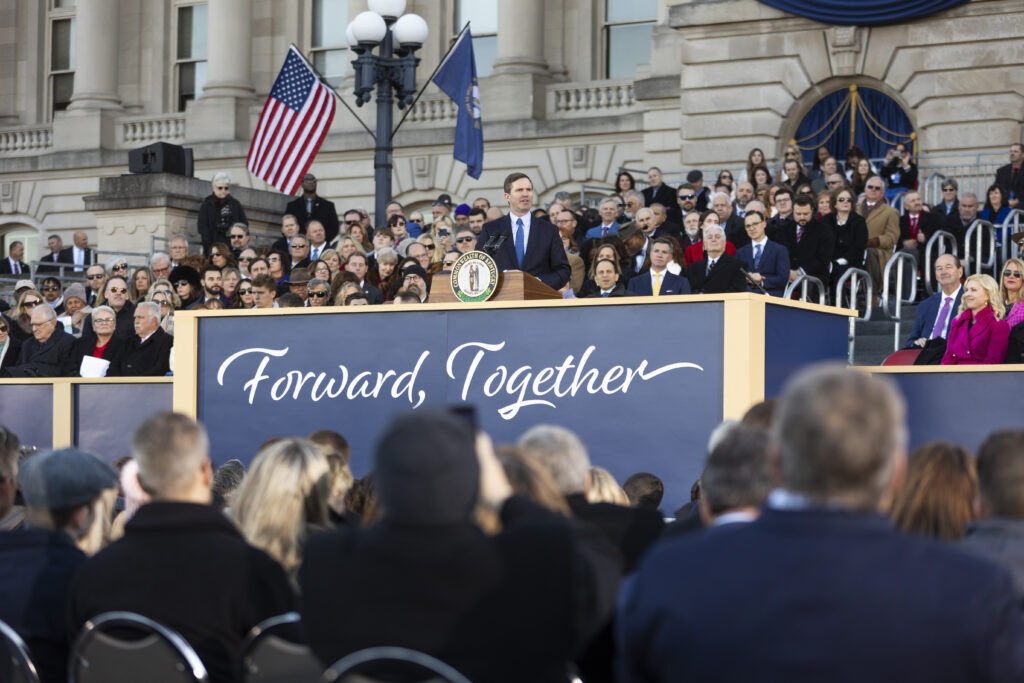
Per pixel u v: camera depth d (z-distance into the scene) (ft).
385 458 22.89
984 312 62.64
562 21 187.42
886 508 29.04
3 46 220.64
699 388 45.98
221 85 199.11
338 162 191.31
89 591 27.66
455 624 22.74
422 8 193.16
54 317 84.74
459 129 123.54
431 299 53.42
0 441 33.30
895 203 124.47
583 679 28.84
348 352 52.24
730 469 23.79
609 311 47.80
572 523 25.17
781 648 18.15
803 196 94.79
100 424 66.39
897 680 17.83
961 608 17.97
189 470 28.22
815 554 18.45
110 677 26.94
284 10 204.03
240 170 196.03
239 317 54.29
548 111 182.09
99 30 208.64
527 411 49.01
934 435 50.44
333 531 24.11
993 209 113.09
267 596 27.91
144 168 154.61
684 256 90.58
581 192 167.02
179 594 27.35
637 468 46.98
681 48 162.20
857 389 18.81
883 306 94.32
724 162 158.51
